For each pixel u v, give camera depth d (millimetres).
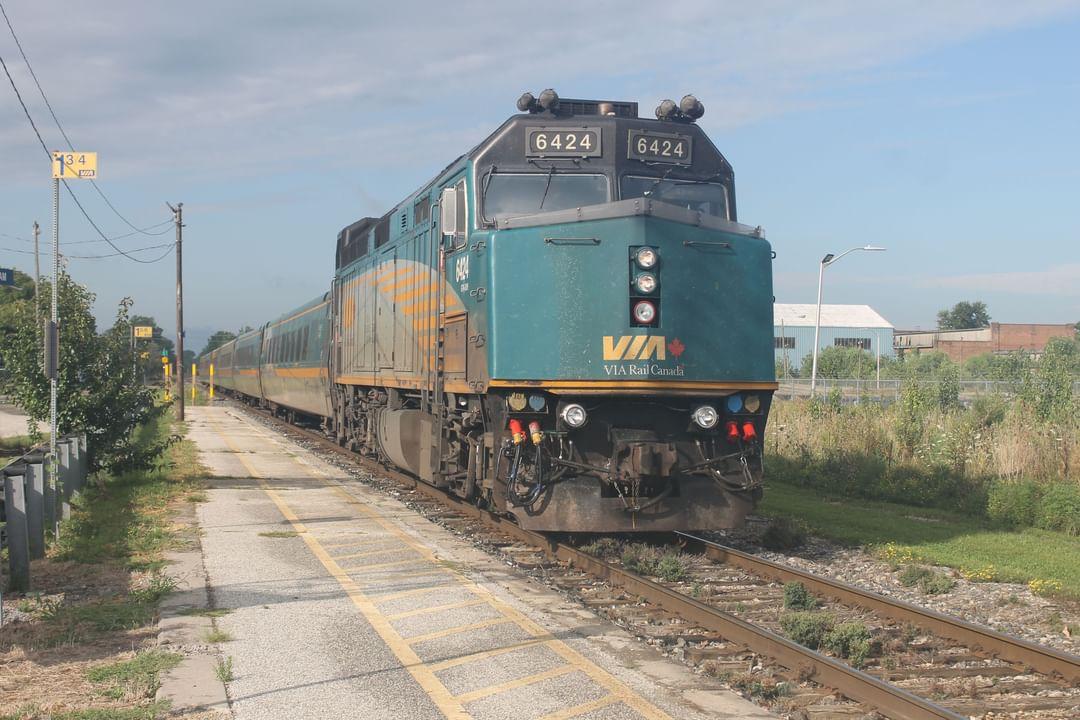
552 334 9984
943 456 17344
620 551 10828
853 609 8461
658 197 11000
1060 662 6562
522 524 10086
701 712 5637
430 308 13125
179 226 39062
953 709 5969
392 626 7430
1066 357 24547
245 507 13953
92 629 7406
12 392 16062
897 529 12945
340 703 5742
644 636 7461
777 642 6805
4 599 8445
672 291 10109
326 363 24109
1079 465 15828
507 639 7074
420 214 14117
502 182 10883
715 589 9102
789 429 21719
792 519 13133
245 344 49062
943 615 7707
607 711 5629
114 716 5410
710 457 10547
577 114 11289
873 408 23156
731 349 10367
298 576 9234
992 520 14000
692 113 11359
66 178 12203
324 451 24000
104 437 16562
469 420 11539
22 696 5852
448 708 5668
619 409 10375
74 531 11781
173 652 6699
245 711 5602
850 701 6047
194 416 41656
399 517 13070
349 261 20891
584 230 10070
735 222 10758
